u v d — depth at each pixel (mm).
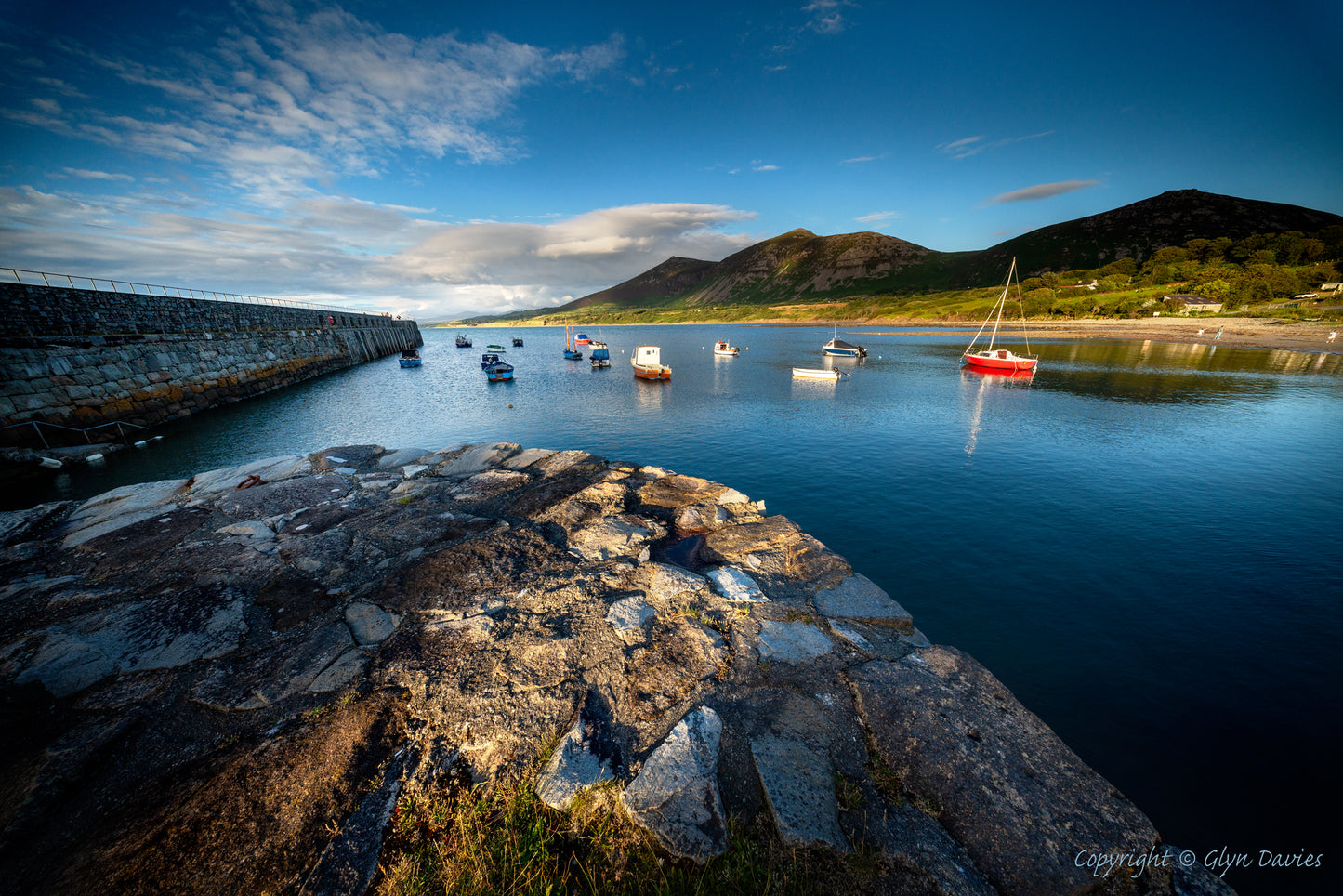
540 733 3521
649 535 6371
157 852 2734
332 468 8438
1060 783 3285
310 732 3436
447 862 2818
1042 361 55156
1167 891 2734
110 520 6473
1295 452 21547
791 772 3266
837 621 4871
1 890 2564
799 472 20172
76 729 3410
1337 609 10320
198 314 36062
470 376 58500
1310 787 6520
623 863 2875
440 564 5461
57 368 23016
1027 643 9477
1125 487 17562
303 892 2617
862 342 91375
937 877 2752
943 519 15180
